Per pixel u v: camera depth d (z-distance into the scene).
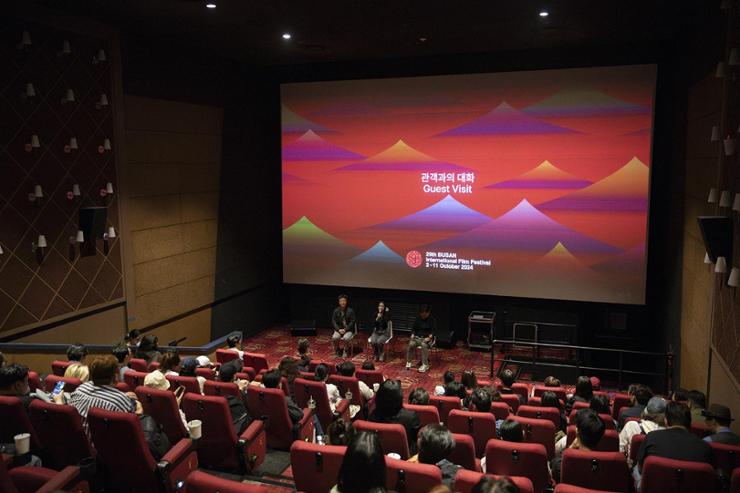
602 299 10.81
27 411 4.25
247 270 12.73
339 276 12.47
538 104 10.74
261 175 13.15
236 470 4.79
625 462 3.53
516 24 9.05
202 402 4.53
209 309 11.59
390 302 12.65
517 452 3.80
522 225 11.09
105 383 4.11
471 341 11.89
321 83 12.04
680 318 8.88
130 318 9.53
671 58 10.26
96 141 8.73
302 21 8.88
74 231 8.39
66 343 8.37
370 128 11.84
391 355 11.41
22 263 7.62
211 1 7.80
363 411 6.68
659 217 10.69
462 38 10.01
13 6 7.36
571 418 5.38
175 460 3.83
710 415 4.67
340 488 2.16
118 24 8.91
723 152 6.55
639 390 5.81
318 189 12.35
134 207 9.55
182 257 10.74
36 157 7.77
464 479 3.01
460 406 5.61
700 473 3.27
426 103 11.42
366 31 9.51
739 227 5.70
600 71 10.32
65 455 4.00
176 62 10.39
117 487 3.91
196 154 10.99
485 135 11.12
